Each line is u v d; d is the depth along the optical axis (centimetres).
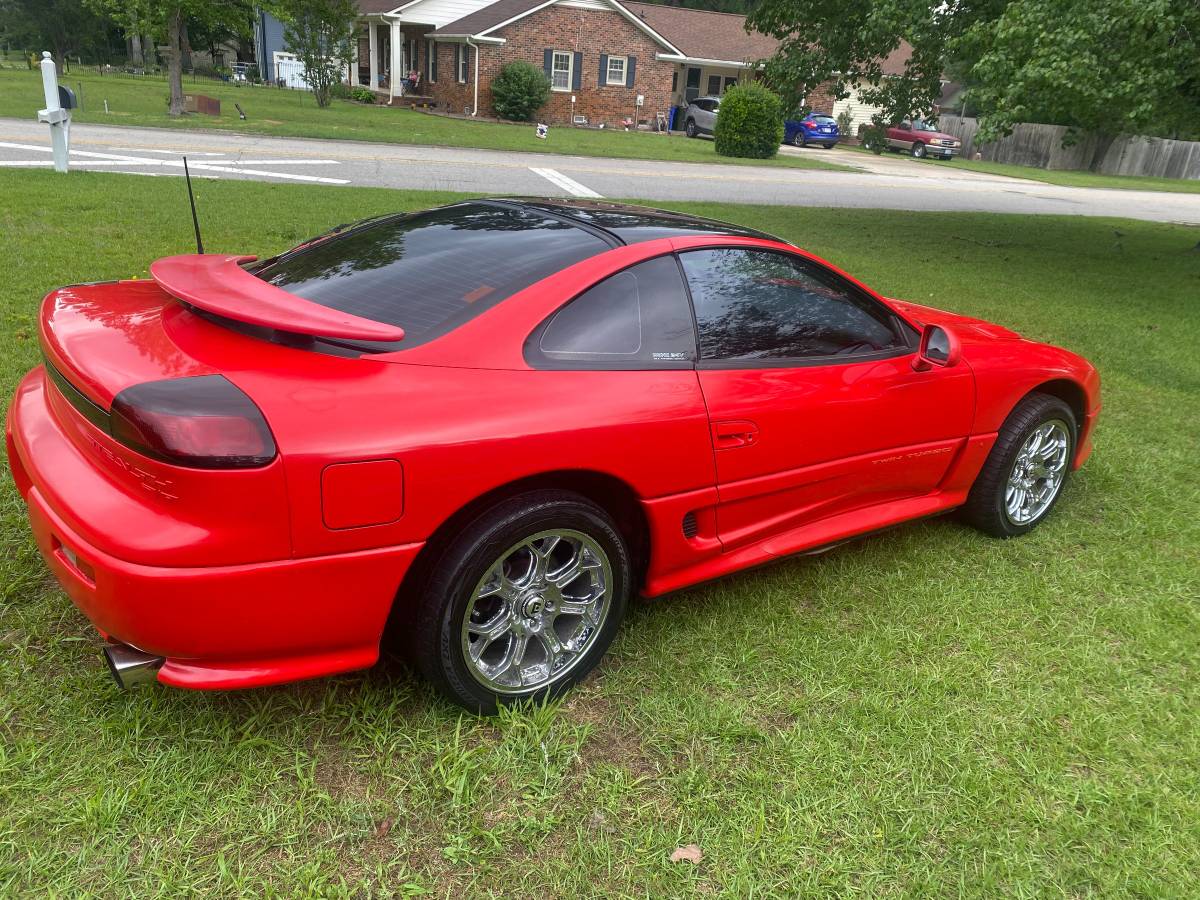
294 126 2386
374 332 220
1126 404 661
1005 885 223
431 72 3700
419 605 238
